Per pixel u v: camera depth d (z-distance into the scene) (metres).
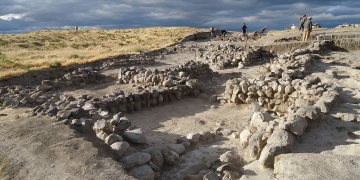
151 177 6.07
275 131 7.05
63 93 15.59
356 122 8.33
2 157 6.57
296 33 32.91
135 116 11.88
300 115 8.11
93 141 7.19
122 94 13.21
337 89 11.99
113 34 55.09
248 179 5.95
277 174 5.74
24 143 7.12
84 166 5.94
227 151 7.57
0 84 16.36
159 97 13.33
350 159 5.96
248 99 12.88
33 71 18.64
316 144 7.16
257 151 6.96
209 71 19.77
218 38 43.44
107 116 9.44
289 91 11.84
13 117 9.64
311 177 5.41
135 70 18.12
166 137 9.30
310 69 16.48
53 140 7.16
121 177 5.55
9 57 25.31
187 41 42.88
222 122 10.73
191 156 7.38
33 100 12.55
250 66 22.03
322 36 27.00
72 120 8.31
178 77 15.89
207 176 5.98
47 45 39.25
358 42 23.64
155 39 45.62
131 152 6.75
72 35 51.16
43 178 5.70
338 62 18.33
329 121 8.48
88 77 17.92
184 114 12.11
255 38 39.78
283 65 16.77
